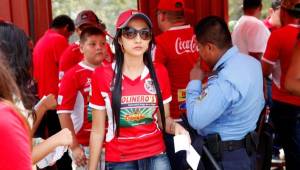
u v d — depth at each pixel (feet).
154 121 8.15
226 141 8.45
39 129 14.96
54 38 16.57
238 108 8.31
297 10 11.52
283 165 14.85
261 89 8.63
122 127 7.92
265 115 9.78
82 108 10.17
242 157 8.45
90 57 10.12
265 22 18.78
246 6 16.81
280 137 11.65
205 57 8.68
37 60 16.31
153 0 17.47
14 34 6.53
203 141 8.57
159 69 8.27
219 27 8.49
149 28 7.85
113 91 7.79
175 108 11.31
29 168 5.01
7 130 4.87
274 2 18.15
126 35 7.72
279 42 11.62
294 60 9.48
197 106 8.37
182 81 11.35
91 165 8.27
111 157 8.03
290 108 11.26
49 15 17.67
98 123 8.19
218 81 8.26
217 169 8.37
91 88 8.17
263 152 9.28
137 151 7.97
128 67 7.93
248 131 8.55
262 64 12.03
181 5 11.44
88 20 14.02
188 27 11.52
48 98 8.50
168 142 10.10
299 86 9.41
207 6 17.31
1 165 4.80
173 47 11.26
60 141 7.01
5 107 5.04
